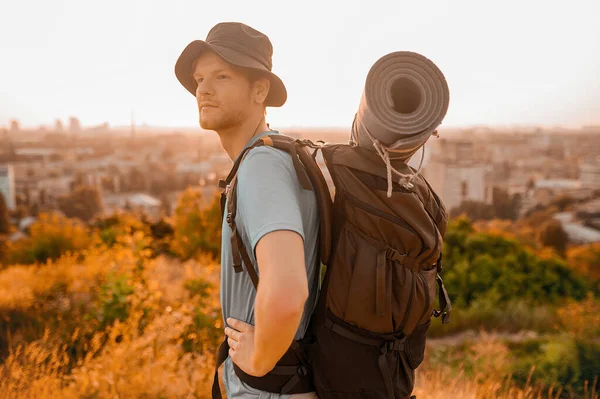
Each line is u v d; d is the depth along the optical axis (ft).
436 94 2.52
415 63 2.54
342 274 2.73
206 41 3.22
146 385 9.02
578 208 277.23
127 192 426.92
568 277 41.24
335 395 2.81
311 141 3.27
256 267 2.81
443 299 3.41
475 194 328.49
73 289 19.26
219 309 13.56
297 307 2.28
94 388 8.87
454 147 399.24
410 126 2.54
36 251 40.34
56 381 9.68
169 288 20.25
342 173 2.83
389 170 2.65
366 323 2.74
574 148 570.46
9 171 361.92
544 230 128.36
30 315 16.22
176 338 12.10
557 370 16.26
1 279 23.16
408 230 2.70
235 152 3.32
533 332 25.73
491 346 18.06
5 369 10.17
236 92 3.12
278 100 3.43
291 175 2.74
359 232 2.73
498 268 37.99
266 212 2.47
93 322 14.88
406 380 2.99
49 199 360.28
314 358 2.85
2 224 197.57
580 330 19.89
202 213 38.37
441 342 25.99
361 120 2.77
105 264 21.40
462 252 41.06
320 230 2.77
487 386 10.95
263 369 2.56
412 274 2.79
